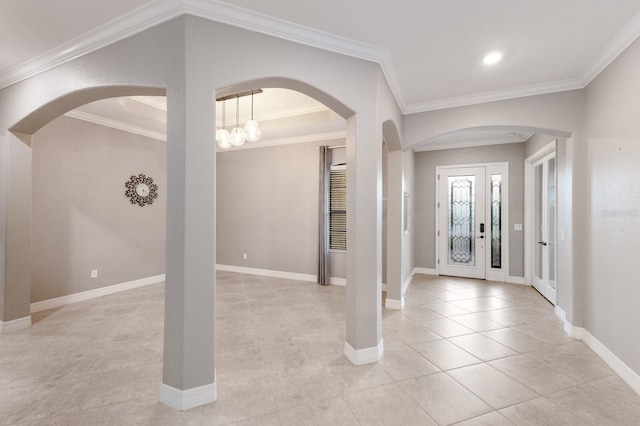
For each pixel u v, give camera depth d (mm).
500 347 2930
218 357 2711
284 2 2055
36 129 3297
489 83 3262
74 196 4348
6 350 2844
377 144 2672
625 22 2238
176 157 2029
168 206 2045
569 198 3301
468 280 5766
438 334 3240
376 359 2646
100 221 4656
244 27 2182
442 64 2871
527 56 2725
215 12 2070
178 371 2014
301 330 3334
